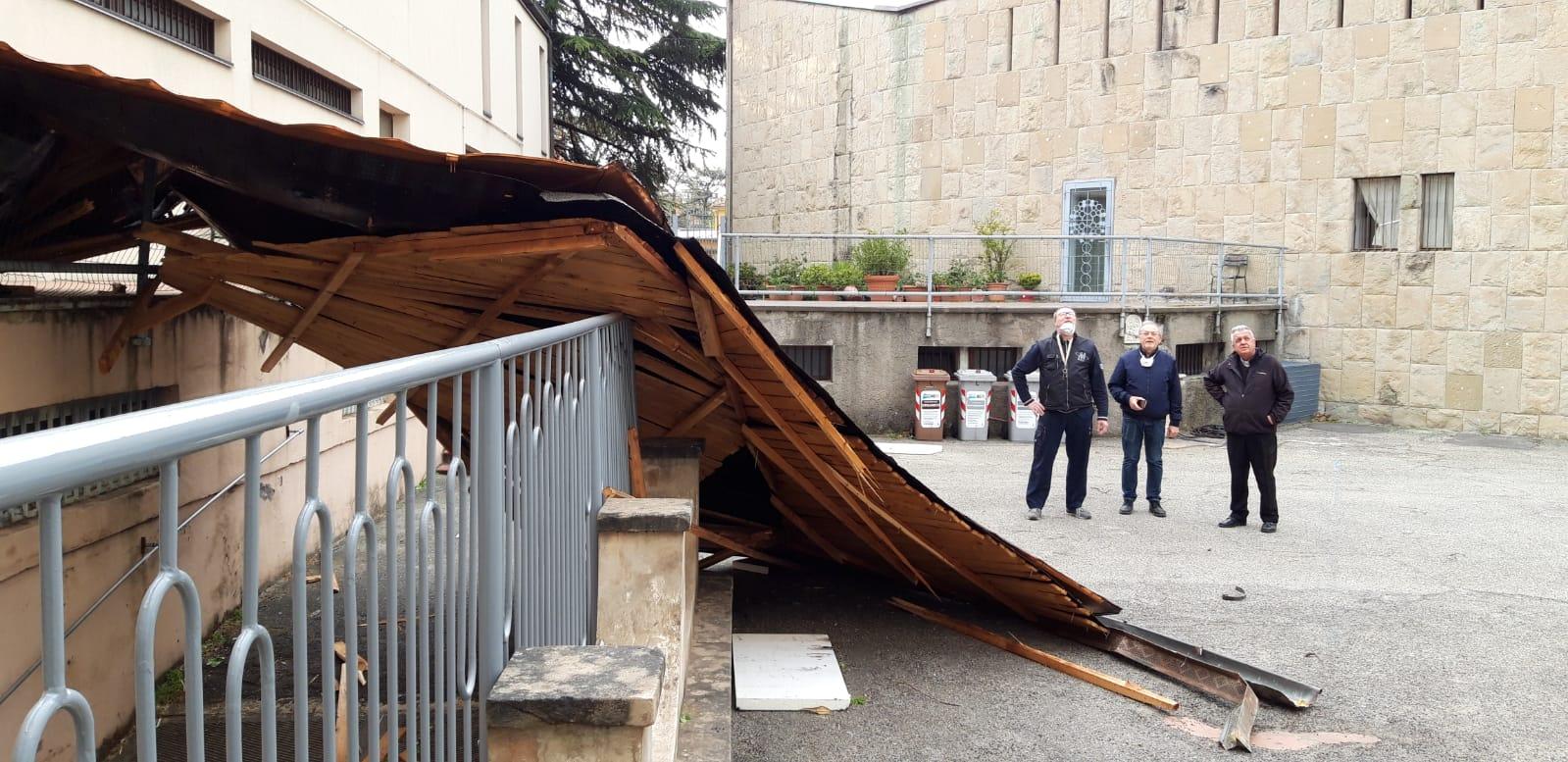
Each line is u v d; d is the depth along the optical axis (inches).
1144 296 634.2
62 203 191.5
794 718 204.8
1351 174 705.0
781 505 284.2
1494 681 226.8
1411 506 423.5
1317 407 720.3
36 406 175.5
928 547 245.0
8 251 182.7
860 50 933.8
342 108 388.8
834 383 627.5
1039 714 208.4
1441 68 671.1
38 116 157.2
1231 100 743.7
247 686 187.5
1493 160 658.2
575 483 137.3
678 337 218.2
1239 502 381.7
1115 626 249.4
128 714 182.5
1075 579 308.0
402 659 189.0
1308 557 336.8
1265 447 372.2
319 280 192.9
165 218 221.0
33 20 199.6
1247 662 238.7
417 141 477.1
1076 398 386.9
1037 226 825.5
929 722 203.6
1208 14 749.3
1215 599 288.7
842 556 295.6
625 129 1153.4
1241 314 695.1
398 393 65.6
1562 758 187.9
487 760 84.4
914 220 892.6
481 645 87.0
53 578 33.0
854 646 248.5
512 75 717.3
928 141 880.9
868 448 207.8
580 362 144.5
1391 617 273.1
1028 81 824.3
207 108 145.7
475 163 155.3
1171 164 768.9
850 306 623.2
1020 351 645.9
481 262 182.1
